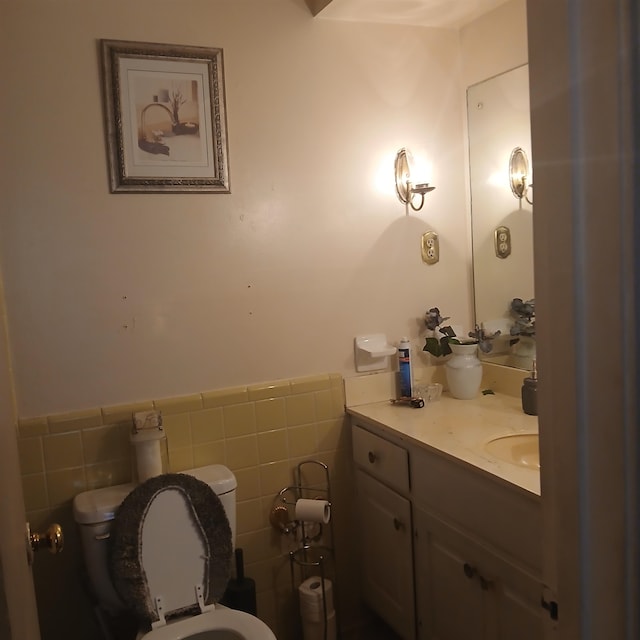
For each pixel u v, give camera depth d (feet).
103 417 6.40
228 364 6.95
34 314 6.16
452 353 7.79
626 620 2.03
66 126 6.16
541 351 2.27
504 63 7.23
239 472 7.02
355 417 7.30
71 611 6.37
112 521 5.83
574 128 2.00
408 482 6.34
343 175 7.35
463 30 7.80
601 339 2.00
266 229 7.02
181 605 5.88
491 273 7.76
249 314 7.00
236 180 6.84
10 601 2.50
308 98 7.12
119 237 6.42
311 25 7.09
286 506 7.27
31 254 6.12
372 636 7.48
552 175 2.10
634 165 1.87
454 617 5.82
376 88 7.46
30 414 6.20
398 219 7.68
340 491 7.55
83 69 6.17
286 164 7.06
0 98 5.94
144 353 6.59
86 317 6.35
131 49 6.29
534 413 6.69
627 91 1.87
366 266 7.55
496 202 7.56
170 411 6.67
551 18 2.05
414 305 7.86
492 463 5.24
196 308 6.77
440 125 7.84
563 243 2.07
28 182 6.07
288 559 7.32
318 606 6.88
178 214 6.63
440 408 7.22
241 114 6.81
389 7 7.02
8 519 2.73
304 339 7.29
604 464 2.03
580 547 2.13
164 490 5.91
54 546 3.62
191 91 6.56
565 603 2.23
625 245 1.90
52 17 6.05
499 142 7.41
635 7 1.84
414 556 6.39
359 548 7.63
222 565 6.07
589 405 2.05
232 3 6.70
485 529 5.25
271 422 7.13
